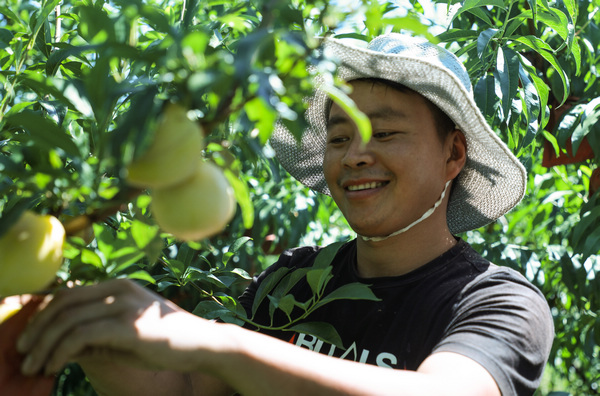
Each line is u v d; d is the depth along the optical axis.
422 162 1.07
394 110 1.07
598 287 2.34
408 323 1.03
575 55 1.79
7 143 0.93
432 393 0.72
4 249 0.58
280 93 0.53
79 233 0.66
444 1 1.99
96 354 0.64
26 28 1.25
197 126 0.55
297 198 2.63
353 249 1.21
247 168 2.54
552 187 2.94
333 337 1.01
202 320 0.65
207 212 0.58
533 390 0.89
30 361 0.60
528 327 0.92
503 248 2.40
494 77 1.73
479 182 1.30
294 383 0.67
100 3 1.14
